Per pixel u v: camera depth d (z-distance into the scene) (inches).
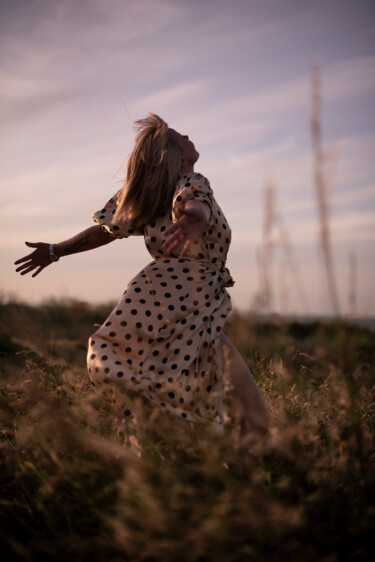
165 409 83.2
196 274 94.0
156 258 100.8
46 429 72.4
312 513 59.8
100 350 87.7
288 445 70.1
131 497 61.4
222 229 97.3
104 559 58.0
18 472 71.8
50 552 58.6
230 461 67.4
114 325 89.5
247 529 52.6
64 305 373.4
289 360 105.4
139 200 98.0
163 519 55.5
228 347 91.4
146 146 99.3
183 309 91.0
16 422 88.6
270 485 65.5
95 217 109.6
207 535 52.1
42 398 75.4
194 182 92.4
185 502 59.1
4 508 69.7
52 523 63.3
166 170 98.0
